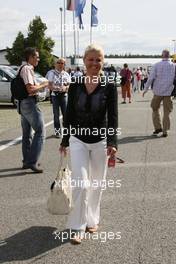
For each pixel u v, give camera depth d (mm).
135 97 33344
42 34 57906
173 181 8117
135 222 5980
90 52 5086
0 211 6488
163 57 13117
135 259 4855
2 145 12078
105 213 6340
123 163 9609
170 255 4957
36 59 8656
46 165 9484
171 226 5836
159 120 13531
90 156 5344
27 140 9023
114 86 5207
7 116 19359
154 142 12391
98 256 4945
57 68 12953
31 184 7949
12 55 60906
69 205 5477
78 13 25594
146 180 8188
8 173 8797
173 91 13266
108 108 5215
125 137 13305
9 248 5191
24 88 8578
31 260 4867
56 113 13219
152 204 6766
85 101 5156
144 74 45188
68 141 5426
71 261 4832
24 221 6059
